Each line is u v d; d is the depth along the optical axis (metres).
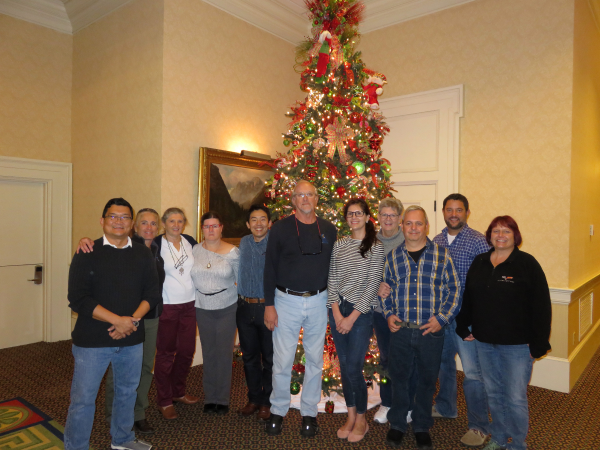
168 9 4.18
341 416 3.14
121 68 4.59
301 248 2.65
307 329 2.71
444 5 4.55
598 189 5.27
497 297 2.38
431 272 2.53
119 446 2.53
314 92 3.64
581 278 4.30
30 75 4.93
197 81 4.46
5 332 4.88
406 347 2.59
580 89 4.12
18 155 4.85
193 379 3.93
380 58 5.04
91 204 5.00
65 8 5.10
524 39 4.07
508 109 4.17
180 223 2.95
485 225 4.30
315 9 3.80
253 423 2.99
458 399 3.48
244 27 4.98
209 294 2.98
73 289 2.20
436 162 4.62
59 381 3.79
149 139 4.27
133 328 2.28
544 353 2.27
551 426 3.03
